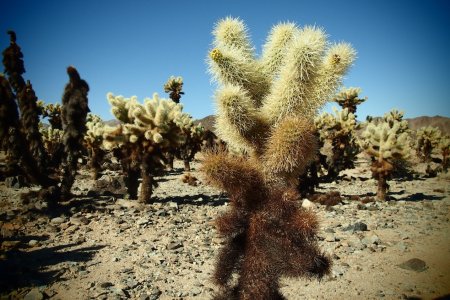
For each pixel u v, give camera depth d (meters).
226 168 0.77
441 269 1.49
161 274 1.46
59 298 1.21
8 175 3.69
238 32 0.94
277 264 0.77
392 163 3.34
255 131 0.85
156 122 2.70
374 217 2.53
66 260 1.58
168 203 2.91
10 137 2.57
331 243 1.85
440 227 2.22
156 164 2.88
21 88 2.71
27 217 2.30
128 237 1.96
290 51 0.79
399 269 1.50
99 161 4.51
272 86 0.88
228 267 0.83
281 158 0.77
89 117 6.99
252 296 0.74
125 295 1.25
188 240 1.94
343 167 4.88
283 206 0.79
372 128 3.34
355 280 1.40
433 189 4.28
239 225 0.83
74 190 3.53
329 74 0.84
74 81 2.81
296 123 0.77
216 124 0.91
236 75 0.85
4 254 1.61
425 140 7.89
